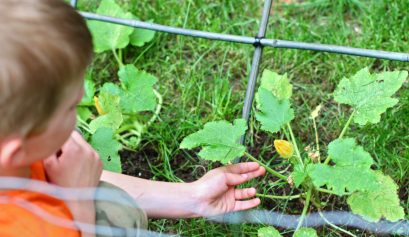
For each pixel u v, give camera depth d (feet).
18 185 3.60
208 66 6.33
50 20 3.13
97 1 6.81
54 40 3.12
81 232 3.91
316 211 5.22
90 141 5.35
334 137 5.74
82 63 3.27
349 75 6.11
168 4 6.76
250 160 5.61
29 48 3.07
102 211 4.15
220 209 4.80
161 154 5.69
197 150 5.71
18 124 3.21
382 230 5.07
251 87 5.30
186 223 5.21
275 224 5.14
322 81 6.17
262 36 5.47
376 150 5.53
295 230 4.96
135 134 5.78
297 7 6.69
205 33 5.61
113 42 6.26
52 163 3.97
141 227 4.34
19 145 3.28
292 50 6.30
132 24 5.83
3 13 3.10
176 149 5.72
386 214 4.67
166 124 5.81
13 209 3.54
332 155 4.66
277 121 5.02
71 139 4.07
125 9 6.72
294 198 5.30
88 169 4.10
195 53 6.42
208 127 4.86
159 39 6.55
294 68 6.26
